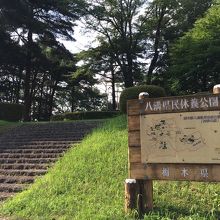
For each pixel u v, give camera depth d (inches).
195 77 1037.2
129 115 265.7
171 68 1088.8
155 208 259.3
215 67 958.4
